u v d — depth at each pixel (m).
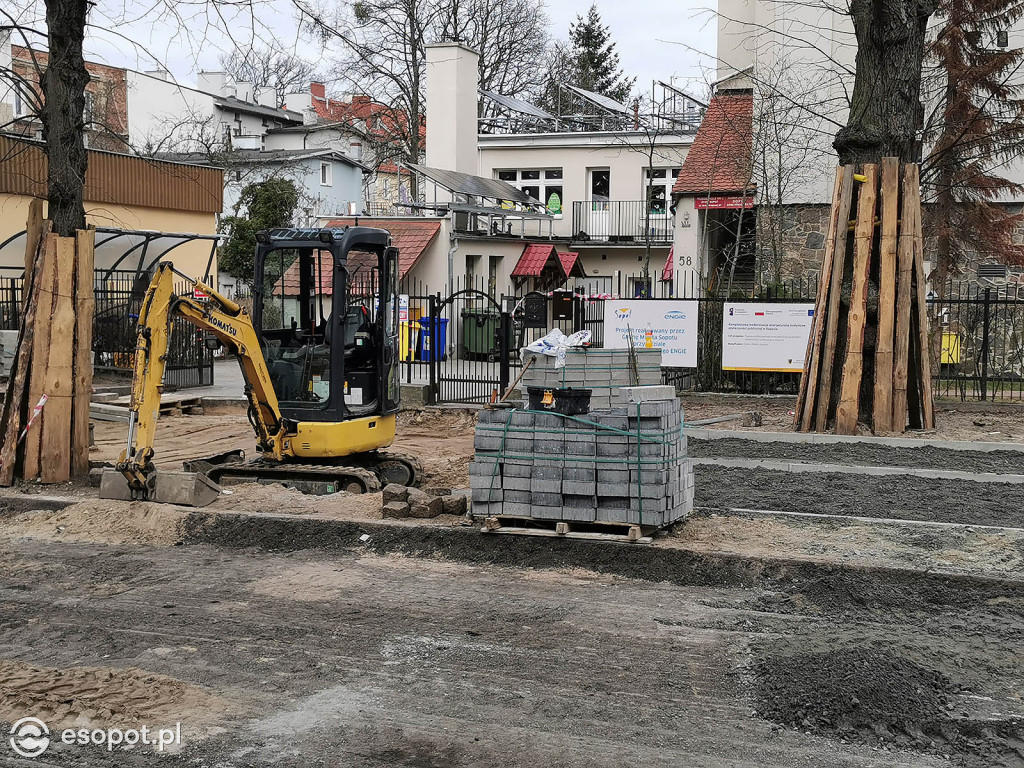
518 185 37.28
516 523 9.72
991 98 21.92
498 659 7.07
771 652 7.04
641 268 36.31
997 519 10.43
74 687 6.50
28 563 9.47
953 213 21.73
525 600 8.37
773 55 25.34
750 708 6.29
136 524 10.53
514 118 39.38
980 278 24.28
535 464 9.45
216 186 32.25
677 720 6.12
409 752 5.69
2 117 28.12
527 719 6.13
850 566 8.70
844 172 15.42
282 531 10.20
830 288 15.48
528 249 33.28
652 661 7.03
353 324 12.66
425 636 7.52
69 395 12.46
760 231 25.08
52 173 13.09
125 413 18.92
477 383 21.25
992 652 7.15
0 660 7.03
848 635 7.39
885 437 14.98
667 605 8.27
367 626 7.73
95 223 27.97
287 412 12.11
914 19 15.46
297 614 8.02
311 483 11.84
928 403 15.62
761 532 9.85
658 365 9.89
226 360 30.77
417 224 29.53
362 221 30.22
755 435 15.14
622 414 9.23
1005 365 21.91
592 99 36.28
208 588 8.72
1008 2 20.95
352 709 6.25
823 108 24.55
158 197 29.92
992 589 8.35
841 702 6.14
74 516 10.79
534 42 46.28
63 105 13.16
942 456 13.79
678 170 35.62
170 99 50.50
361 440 12.22
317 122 57.38
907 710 6.10
